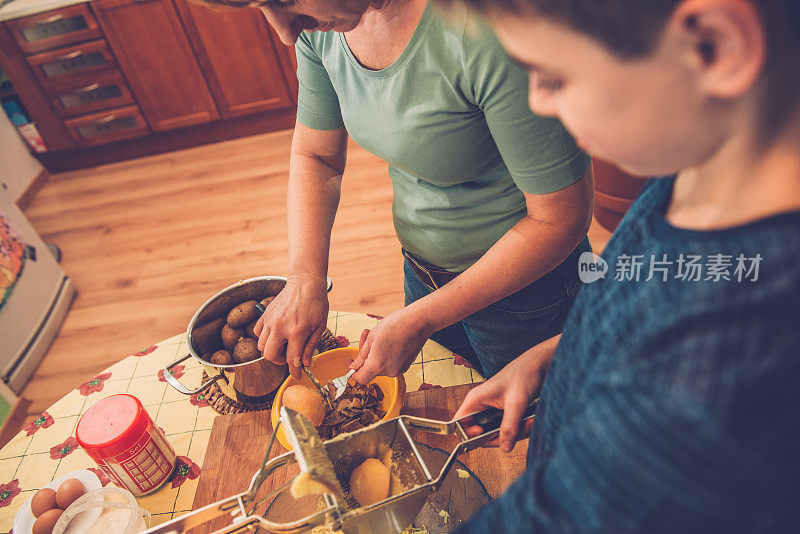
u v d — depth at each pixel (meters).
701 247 0.27
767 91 0.24
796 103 0.24
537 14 0.25
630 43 0.24
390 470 0.64
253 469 0.85
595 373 0.31
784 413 0.24
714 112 0.25
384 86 0.80
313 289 0.95
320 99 0.99
